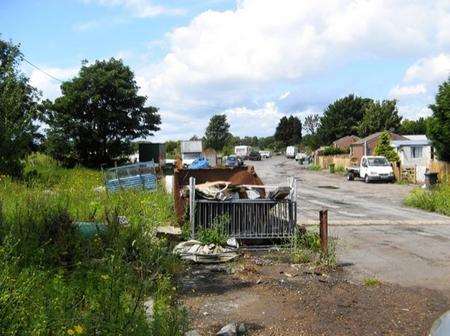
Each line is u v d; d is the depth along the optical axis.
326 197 26.56
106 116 46.25
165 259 8.35
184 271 8.73
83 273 6.80
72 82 46.59
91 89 46.41
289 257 10.04
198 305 6.95
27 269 5.84
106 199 14.53
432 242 12.46
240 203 11.10
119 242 8.01
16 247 7.00
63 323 4.57
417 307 7.12
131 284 6.31
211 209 11.07
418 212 19.88
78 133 45.66
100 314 4.83
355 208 21.11
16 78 26.39
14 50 25.80
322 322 6.42
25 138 23.14
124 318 4.86
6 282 4.88
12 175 22.56
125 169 23.81
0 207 8.54
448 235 13.64
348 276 8.83
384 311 6.90
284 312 6.77
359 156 59.72
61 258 7.48
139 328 4.82
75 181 24.08
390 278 8.77
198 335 5.72
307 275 8.77
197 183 12.85
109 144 47.28
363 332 6.11
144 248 8.09
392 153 46.47
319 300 7.33
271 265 9.43
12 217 9.07
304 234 11.15
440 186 26.53
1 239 7.31
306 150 111.69
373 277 8.79
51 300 4.97
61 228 8.12
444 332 3.72
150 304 6.25
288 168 65.56
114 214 9.51
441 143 34.00
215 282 8.16
